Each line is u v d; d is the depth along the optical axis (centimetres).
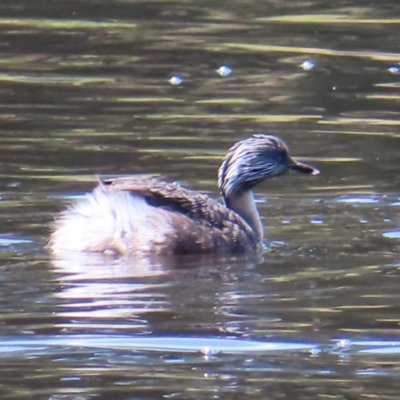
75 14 2800
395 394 1038
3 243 1409
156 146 1847
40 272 1320
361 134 1944
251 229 1486
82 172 1702
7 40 2542
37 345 1127
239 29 2684
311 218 1554
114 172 1706
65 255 1380
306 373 1080
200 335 1157
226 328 1171
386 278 1320
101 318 1194
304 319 1200
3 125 1930
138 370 1079
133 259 1386
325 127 1977
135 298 1247
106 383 1052
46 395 1026
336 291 1279
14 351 1115
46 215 1509
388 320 1201
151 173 1717
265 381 1060
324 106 2103
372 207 1598
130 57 2428
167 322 1186
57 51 2467
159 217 1417
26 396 1023
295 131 1955
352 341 1152
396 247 1428
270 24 2734
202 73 2320
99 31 2647
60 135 1886
